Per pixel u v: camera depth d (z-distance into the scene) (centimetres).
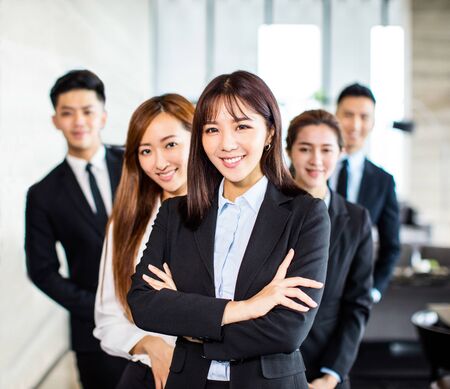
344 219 229
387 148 1079
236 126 166
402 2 1093
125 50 746
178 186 213
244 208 174
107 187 282
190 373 167
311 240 168
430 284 498
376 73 1095
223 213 175
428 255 582
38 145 365
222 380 166
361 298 232
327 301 228
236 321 159
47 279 278
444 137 1098
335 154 237
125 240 215
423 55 1096
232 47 1080
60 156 413
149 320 166
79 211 275
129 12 795
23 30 343
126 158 215
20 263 326
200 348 168
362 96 319
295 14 1084
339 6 1088
